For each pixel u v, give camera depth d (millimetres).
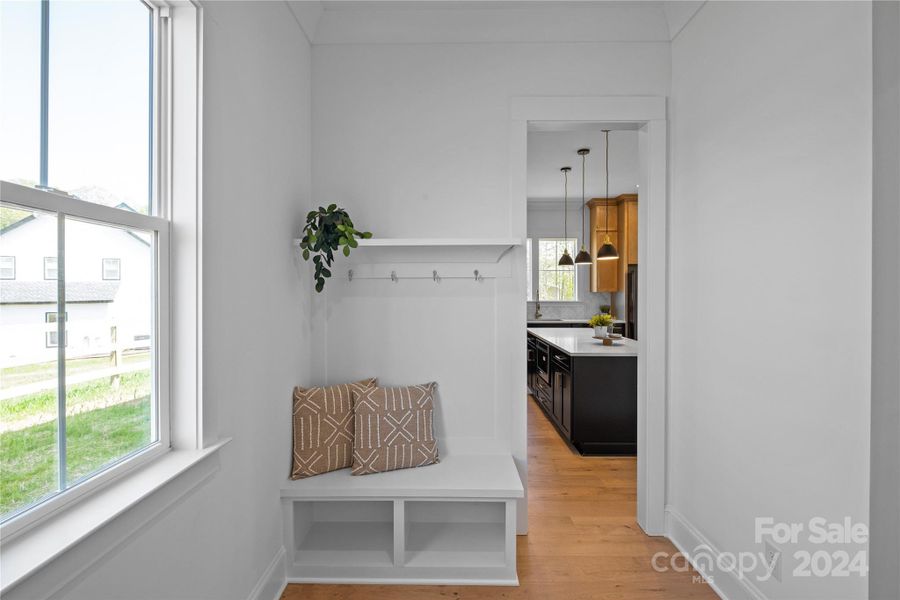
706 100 1992
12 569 754
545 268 7543
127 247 1157
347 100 2350
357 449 2094
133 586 1035
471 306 2355
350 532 2217
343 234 2023
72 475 986
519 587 1931
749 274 1698
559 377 4090
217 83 1402
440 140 2354
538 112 2332
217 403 1405
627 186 6312
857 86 1231
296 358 2119
